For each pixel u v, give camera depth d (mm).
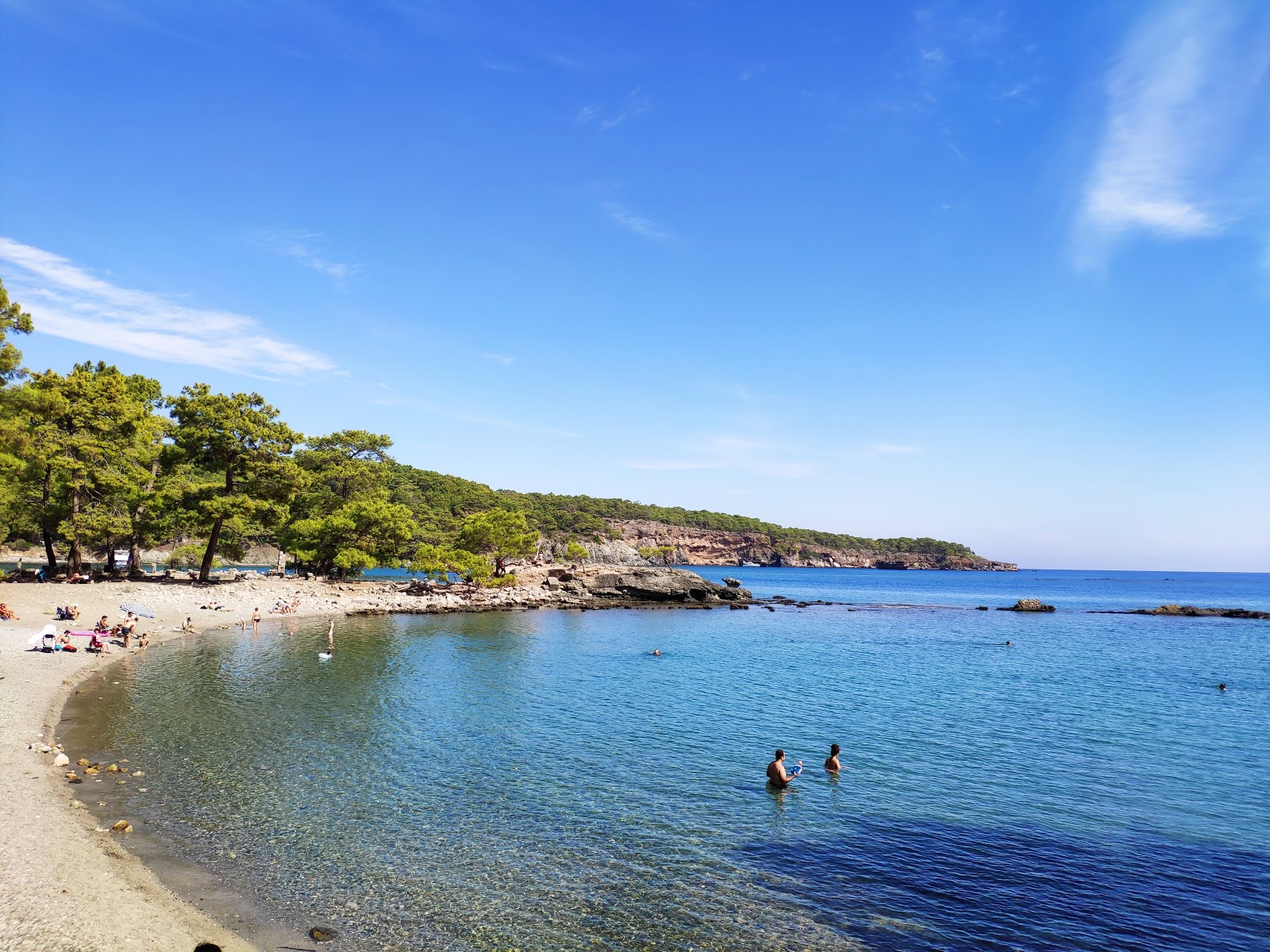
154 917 14039
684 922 15430
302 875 16672
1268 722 35344
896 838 20391
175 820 19281
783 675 47062
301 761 25125
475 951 13914
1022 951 14664
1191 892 17422
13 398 45969
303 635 56625
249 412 73688
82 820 18469
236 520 77312
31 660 36469
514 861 18094
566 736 29953
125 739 26281
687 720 33531
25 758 22562
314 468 110438
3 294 42594
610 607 98062
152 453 73250
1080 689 43875
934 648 63781
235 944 13484
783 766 24656
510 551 110750
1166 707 38719
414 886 16469
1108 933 15453
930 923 15711
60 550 79250
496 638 60875
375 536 98562
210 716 30266
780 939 14844
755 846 19625
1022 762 28109
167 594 65625
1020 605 110938
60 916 13516
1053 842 20297
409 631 63156
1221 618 99500
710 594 112312
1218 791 24844
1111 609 117750
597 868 17906
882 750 29297
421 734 29328
